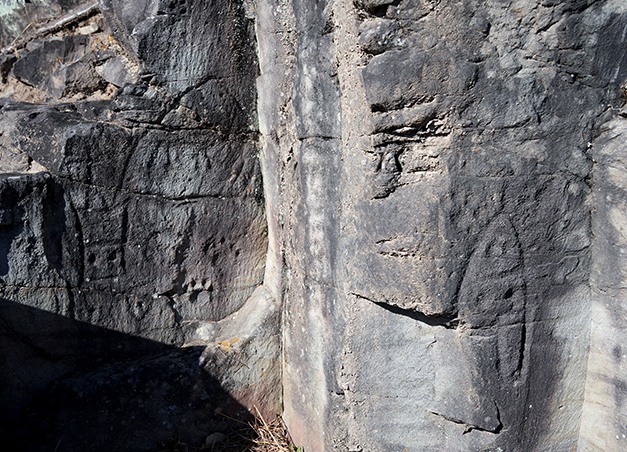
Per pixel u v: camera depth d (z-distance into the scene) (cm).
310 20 206
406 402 201
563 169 174
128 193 265
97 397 257
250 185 296
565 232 180
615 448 187
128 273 275
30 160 260
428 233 171
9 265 241
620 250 174
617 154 169
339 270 211
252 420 294
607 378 187
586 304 189
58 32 346
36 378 258
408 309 185
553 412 196
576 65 166
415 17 158
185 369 272
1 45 366
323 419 240
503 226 172
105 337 274
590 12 160
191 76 263
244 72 278
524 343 185
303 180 230
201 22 258
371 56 168
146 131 262
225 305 308
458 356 185
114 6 261
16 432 247
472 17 155
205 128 276
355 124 183
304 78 216
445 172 167
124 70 296
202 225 288
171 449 272
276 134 262
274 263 294
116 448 264
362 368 204
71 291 260
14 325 248
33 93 341
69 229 254
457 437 196
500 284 177
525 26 159
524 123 166
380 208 178
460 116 163
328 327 226
